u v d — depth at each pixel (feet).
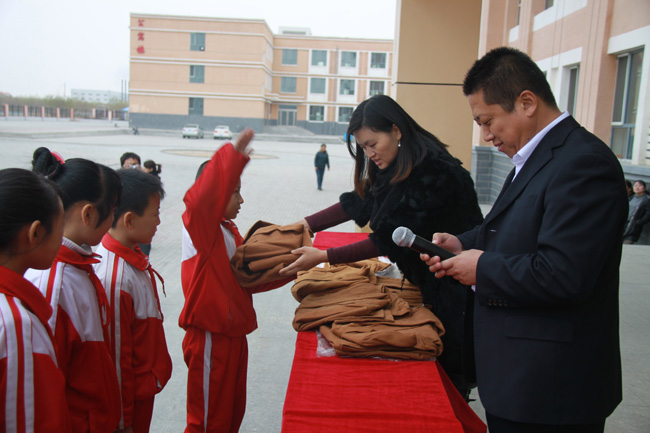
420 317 6.56
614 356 4.92
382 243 6.68
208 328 6.60
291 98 169.17
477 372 5.25
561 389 4.70
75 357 5.18
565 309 4.74
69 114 235.40
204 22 145.89
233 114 150.61
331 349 6.16
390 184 6.85
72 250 5.23
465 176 6.91
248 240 7.25
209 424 6.86
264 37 147.43
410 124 6.84
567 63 34.04
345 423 4.72
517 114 4.96
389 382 5.41
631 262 20.75
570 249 4.38
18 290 4.06
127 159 18.84
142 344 6.36
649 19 25.67
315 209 35.32
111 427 5.37
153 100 150.10
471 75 5.18
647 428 9.18
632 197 25.09
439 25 17.43
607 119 30.19
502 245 5.09
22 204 4.00
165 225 27.68
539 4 39.50
